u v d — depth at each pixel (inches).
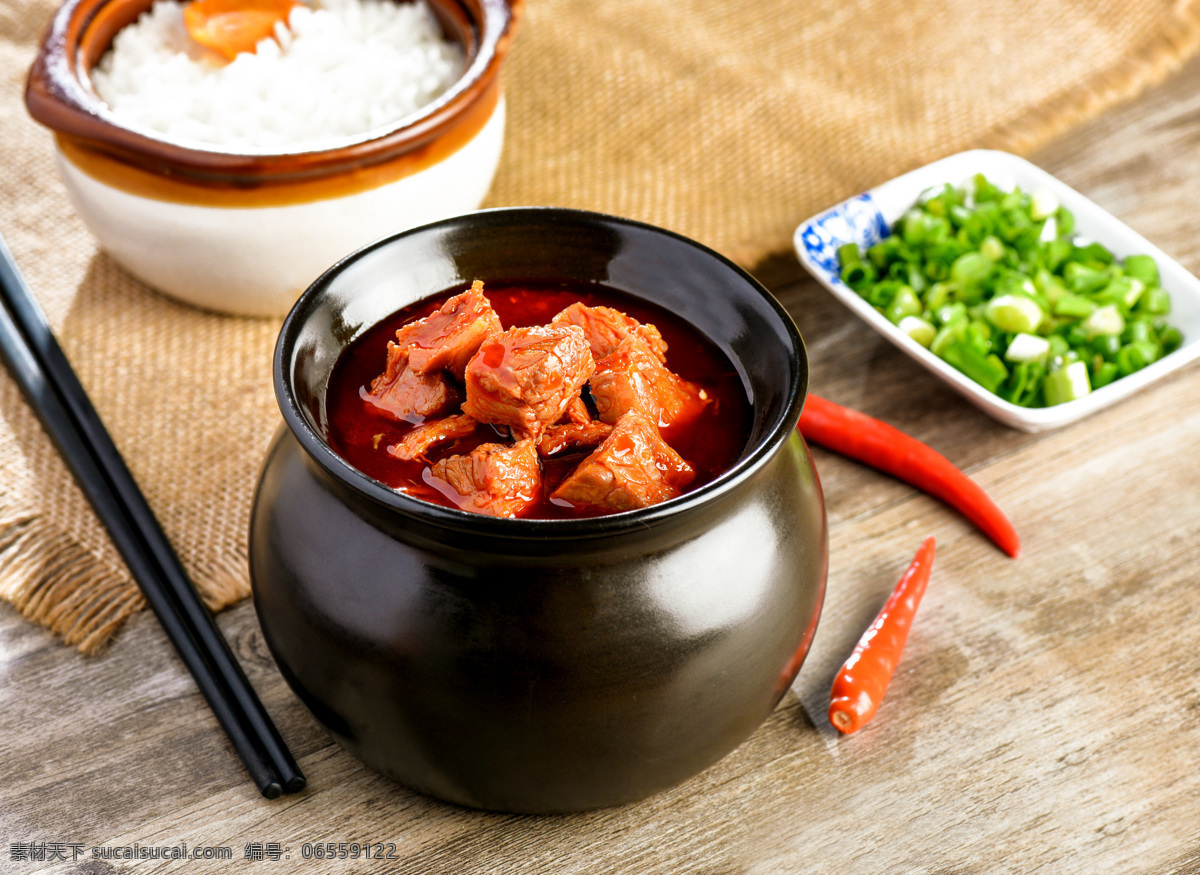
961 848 24.1
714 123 31.3
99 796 24.3
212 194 26.9
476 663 22.8
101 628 25.4
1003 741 24.9
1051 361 27.7
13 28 32.2
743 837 24.2
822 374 28.2
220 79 28.4
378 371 24.0
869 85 32.0
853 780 24.6
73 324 28.3
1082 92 31.9
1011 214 28.8
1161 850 24.2
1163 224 30.0
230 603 25.7
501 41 27.7
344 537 23.0
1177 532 26.7
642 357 23.7
